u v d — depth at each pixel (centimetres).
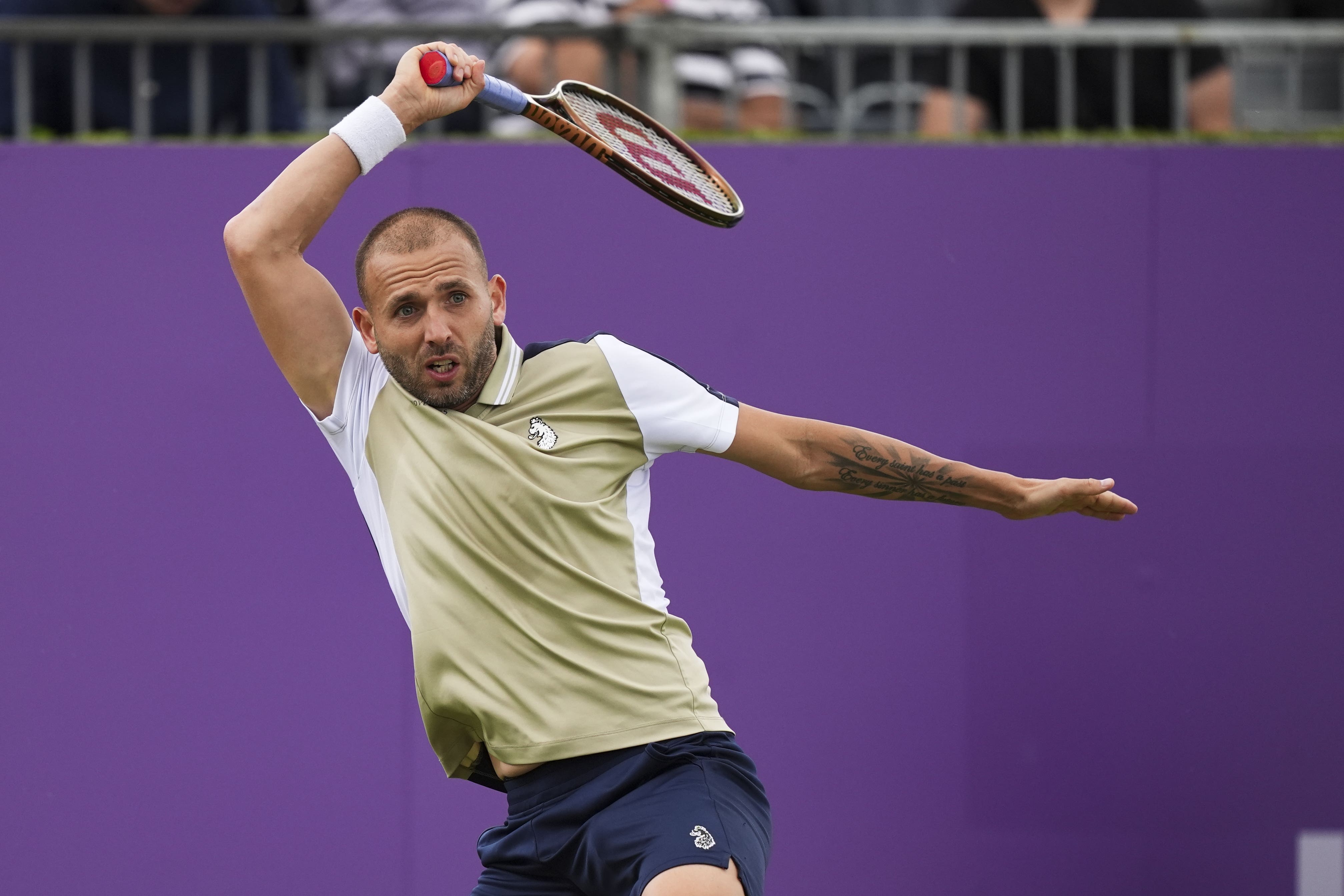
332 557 1616
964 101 1806
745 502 1630
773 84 1919
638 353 1011
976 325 1655
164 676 1606
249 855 1602
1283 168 1664
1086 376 1655
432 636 955
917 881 1628
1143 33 1742
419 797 1611
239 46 1792
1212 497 1653
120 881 1595
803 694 1628
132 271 1617
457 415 981
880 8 2170
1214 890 1639
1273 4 2555
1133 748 1639
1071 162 1661
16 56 1697
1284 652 1647
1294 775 1639
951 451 1652
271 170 1631
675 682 983
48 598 1602
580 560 966
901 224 1656
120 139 1683
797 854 1625
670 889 912
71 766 1595
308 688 1609
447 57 1008
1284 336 1659
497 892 1053
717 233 1647
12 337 1611
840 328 1650
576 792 973
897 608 1634
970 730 1634
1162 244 1661
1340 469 1655
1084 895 1631
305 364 1003
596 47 1767
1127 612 1645
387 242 962
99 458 1609
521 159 1644
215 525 1612
